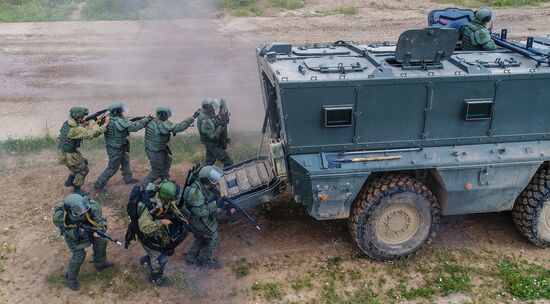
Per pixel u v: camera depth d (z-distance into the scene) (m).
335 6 21.39
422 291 6.30
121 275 6.68
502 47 7.61
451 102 6.26
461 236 7.37
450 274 6.62
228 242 7.28
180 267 6.79
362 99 6.13
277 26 18.53
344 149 6.31
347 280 6.54
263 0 21.67
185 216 6.29
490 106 6.28
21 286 6.50
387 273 6.66
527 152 6.46
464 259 6.89
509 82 6.23
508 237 7.34
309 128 6.20
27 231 7.54
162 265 6.32
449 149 6.41
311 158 6.29
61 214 6.09
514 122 6.41
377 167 6.30
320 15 20.02
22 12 20.11
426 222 6.70
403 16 19.77
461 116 6.32
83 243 6.17
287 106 6.07
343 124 6.18
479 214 7.88
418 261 6.86
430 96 6.19
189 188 6.18
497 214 7.88
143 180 8.48
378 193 6.42
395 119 6.27
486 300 6.19
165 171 8.41
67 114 11.77
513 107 6.35
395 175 6.57
